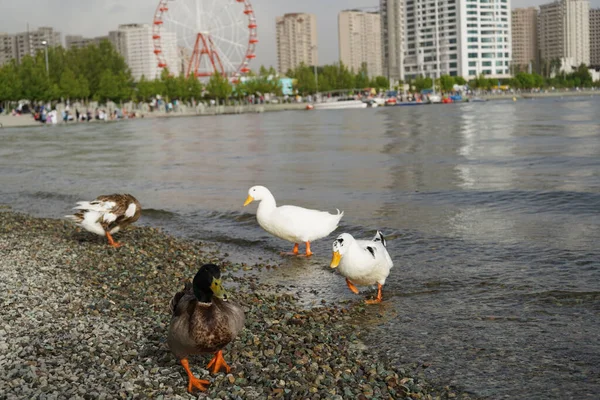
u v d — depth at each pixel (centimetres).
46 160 1103
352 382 224
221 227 491
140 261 379
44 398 202
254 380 223
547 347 253
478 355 249
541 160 810
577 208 499
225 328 212
